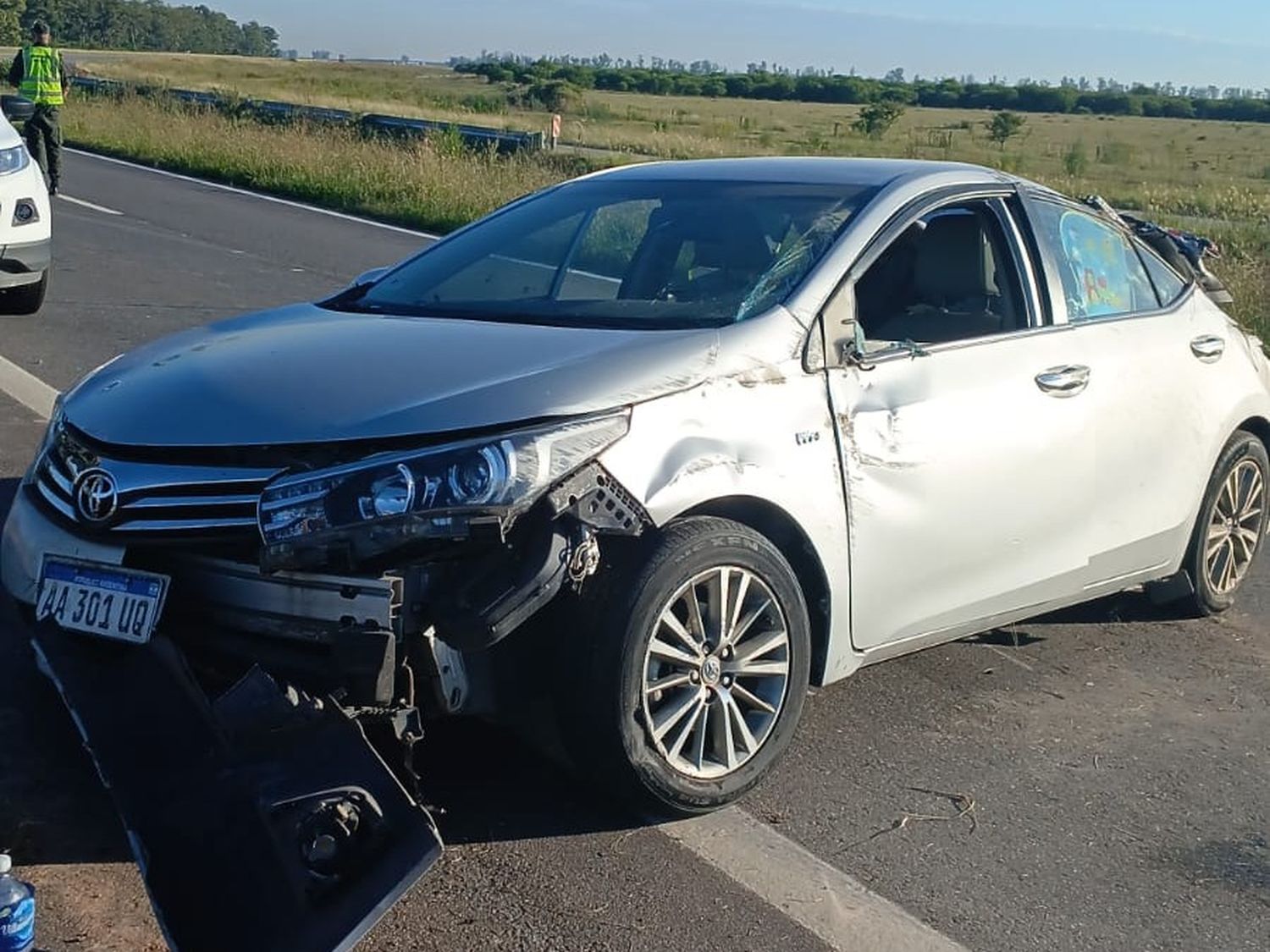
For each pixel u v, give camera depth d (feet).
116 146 79.66
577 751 12.11
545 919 11.04
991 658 17.06
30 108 35.45
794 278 13.82
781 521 12.95
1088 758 14.48
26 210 31.60
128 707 11.35
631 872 11.76
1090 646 17.67
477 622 10.88
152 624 11.73
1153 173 136.77
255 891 9.82
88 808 12.14
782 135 178.81
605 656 11.72
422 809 10.09
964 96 361.10
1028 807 13.38
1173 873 12.35
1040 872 12.23
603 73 355.36
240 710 10.72
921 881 11.96
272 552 11.09
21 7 395.96
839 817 12.96
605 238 15.64
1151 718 15.56
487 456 11.02
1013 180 16.24
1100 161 154.81
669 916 11.17
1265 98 353.92
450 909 11.10
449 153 67.67
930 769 14.02
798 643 13.00
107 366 14.15
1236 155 182.50
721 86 359.25
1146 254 18.06
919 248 14.97
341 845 9.93
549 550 11.11
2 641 15.28
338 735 10.50
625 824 12.50
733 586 12.48
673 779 12.29
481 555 11.21
